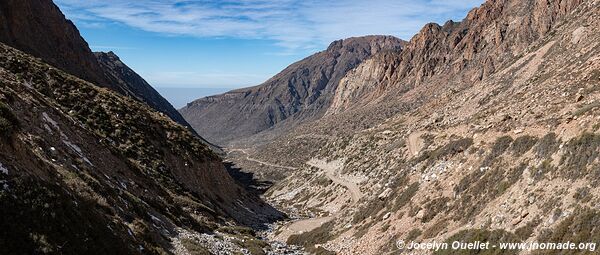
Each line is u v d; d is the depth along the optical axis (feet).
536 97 199.93
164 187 180.14
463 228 103.45
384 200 157.38
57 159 104.37
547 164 96.58
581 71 193.47
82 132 148.66
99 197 94.07
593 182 81.51
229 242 139.54
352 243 143.54
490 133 140.26
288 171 602.85
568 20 396.57
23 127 108.68
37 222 61.57
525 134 118.52
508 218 93.25
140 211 114.83
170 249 102.89
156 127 236.22
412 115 483.92
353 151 405.39
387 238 128.36
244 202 269.23
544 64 322.96
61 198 71.97
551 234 79.00
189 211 173.27
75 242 64.95
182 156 229.45
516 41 581.12
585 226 74.64
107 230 78.02
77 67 376.07
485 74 546.26
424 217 122.62
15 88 132.16
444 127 263.90
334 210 266.98
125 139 197.47
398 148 286.46
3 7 311.47
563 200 84.23
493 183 110.11
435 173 141.18
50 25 378.32
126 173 151.43
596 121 95.86
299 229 201.16
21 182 66.39
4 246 53.67
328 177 362.12
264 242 163.02
